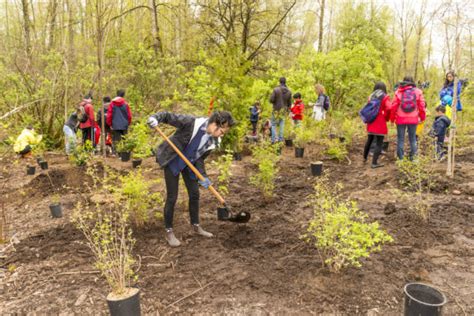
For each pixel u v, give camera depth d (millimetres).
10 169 8602
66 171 7938
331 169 7969
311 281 3564
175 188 4340
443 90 8398
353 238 3504
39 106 11008
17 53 10555
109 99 9883
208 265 3947
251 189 6613
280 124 9992
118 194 4793
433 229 4602
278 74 11875
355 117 13125
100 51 6004
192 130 4230
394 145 10195
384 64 20750
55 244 4578
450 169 6605
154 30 16734
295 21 21359
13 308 3361
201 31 17703
